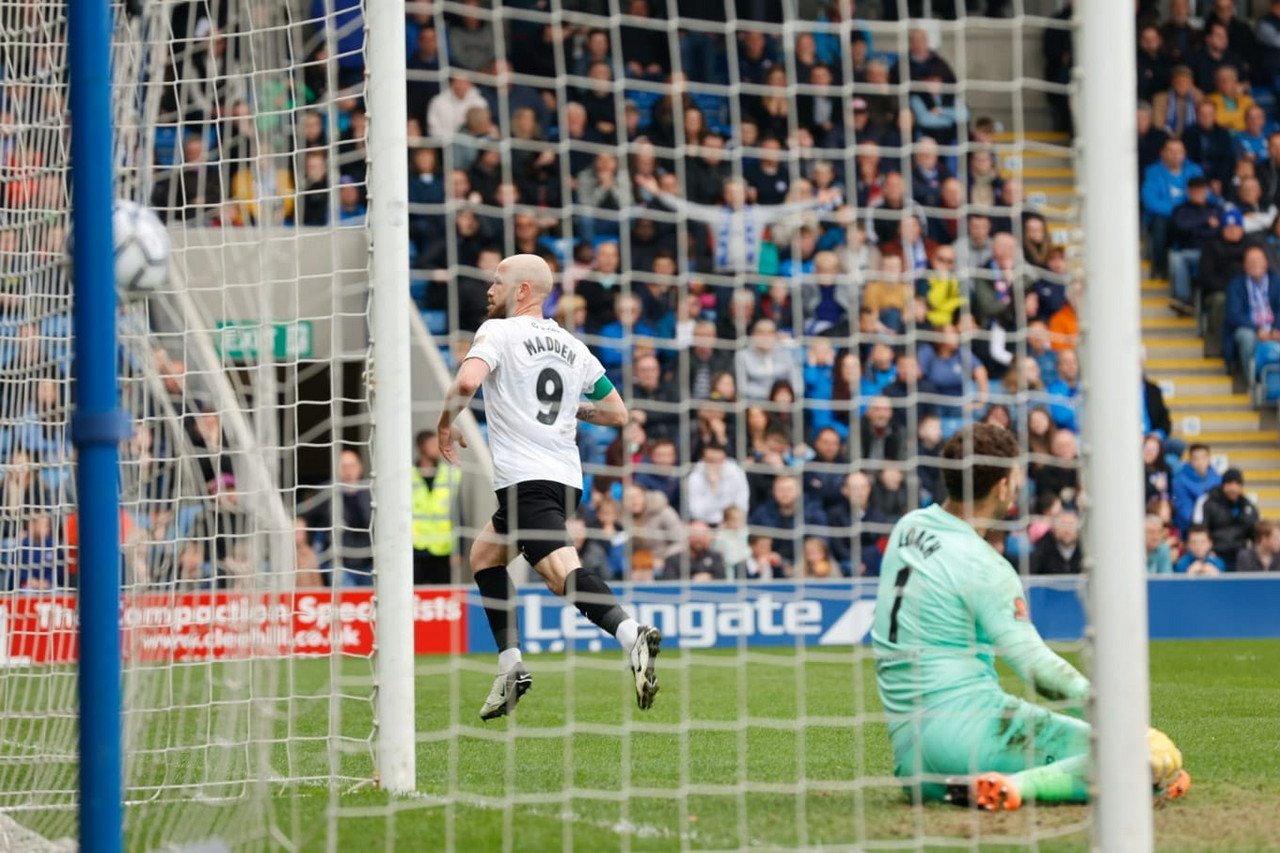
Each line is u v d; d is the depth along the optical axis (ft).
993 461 63.93
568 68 173.37
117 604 43.06
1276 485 186.50
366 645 138.10
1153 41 201.26
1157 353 192.54
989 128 165.07
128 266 58.75
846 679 118.83
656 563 146.20
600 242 162.50
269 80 69.46
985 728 62.39
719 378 156.15
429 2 169.89
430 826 60.85
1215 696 108.47
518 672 75.25
